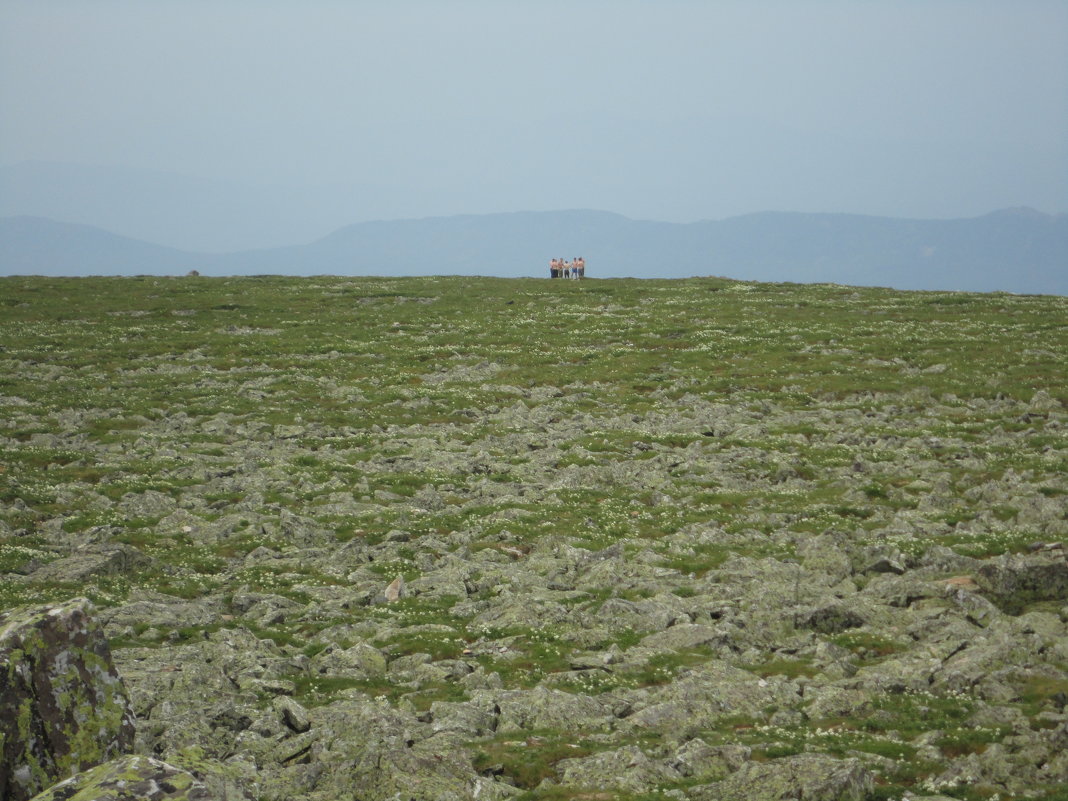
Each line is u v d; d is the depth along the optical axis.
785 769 25.30
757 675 35.59
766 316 144.12
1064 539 51.50
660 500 64.81
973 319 137.25
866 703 32.09
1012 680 33.31
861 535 54.88
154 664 34.94
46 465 72.12
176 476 69.81
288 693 33.88
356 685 35.31
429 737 28.83
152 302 159.50
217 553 53.84
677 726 30.89
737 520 59.53
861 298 160.88
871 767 26.70
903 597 43.56
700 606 43.31
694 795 25.09
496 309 156.50
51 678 20.97
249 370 113.81
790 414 90.81
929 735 28.98
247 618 43.31
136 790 16.20
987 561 45.19
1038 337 120.94
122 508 61.53
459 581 48.59
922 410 91.56
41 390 100.19
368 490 66.75
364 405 95.62
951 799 24.73
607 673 36.22
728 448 77.56
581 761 27.45
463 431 86.25
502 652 38.72
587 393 101.69
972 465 70.62
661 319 143.12
